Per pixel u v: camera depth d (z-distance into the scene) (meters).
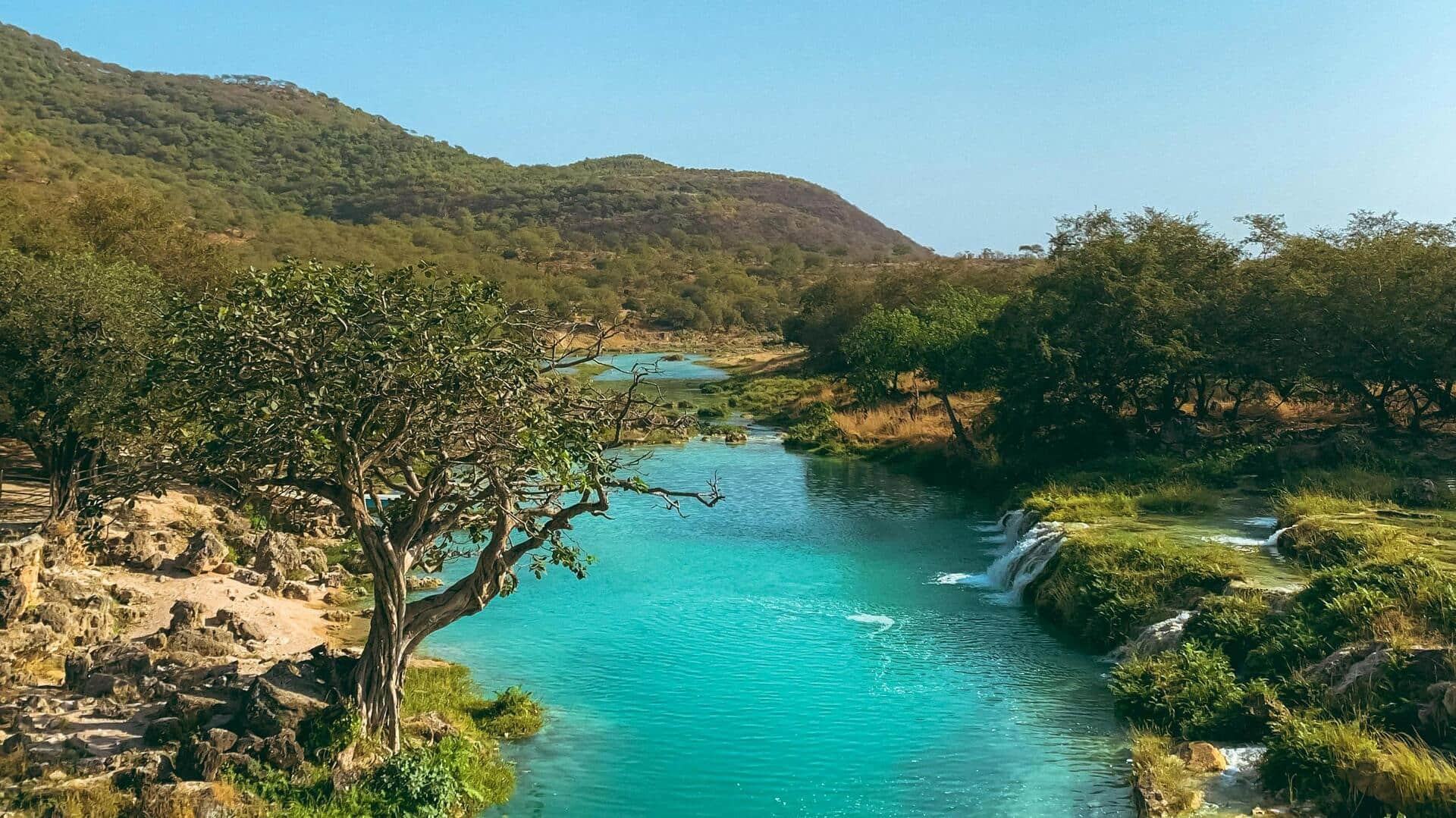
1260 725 17.89
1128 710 19.86
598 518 40.44
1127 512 32.81
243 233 187.38
